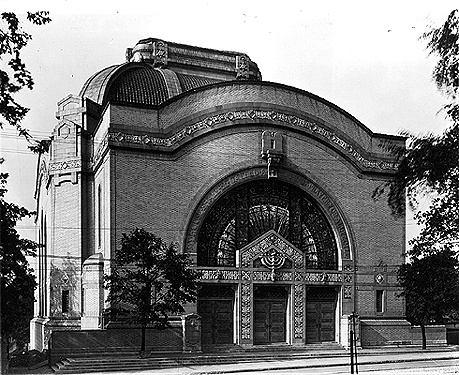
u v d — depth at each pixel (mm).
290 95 39781
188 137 36438
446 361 33344
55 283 41188
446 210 16672
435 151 16344
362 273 40906
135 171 34969
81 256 40875
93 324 34250
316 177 40094
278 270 38406
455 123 16375
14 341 56031
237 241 38188
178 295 31750
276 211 39656
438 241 17719
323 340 39781
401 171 17062
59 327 39969
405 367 30219
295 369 29812
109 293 32000
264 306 38375
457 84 16453
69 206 42000
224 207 38156
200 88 37438
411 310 40906
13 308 33469
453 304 38750
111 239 33906
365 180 41844
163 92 45438
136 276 31328
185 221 35875
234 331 37094
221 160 37344
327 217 40719
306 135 40000
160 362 30438
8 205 30891
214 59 53875
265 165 38469
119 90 44750
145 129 35406
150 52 52000
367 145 42188
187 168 36312
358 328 39406
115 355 32125
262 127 38625
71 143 42375
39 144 24531
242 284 37250
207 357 32156
